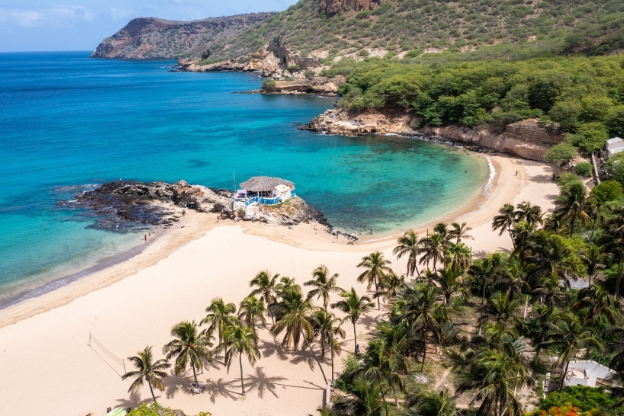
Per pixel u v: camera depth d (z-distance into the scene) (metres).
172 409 39.41
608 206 65.38
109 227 81.81
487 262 51.84
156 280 62.94
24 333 51.78
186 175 110.50
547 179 99.38
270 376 45.09
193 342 40.56
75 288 61.59
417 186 101.31
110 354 48.06
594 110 106.00
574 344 36.78
